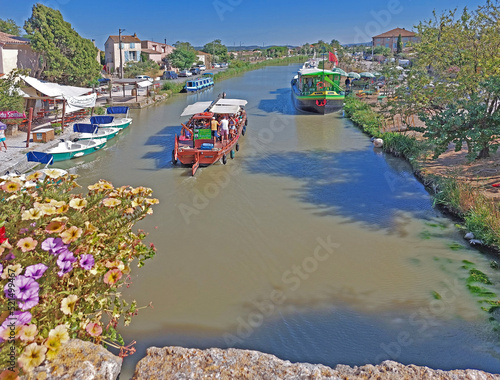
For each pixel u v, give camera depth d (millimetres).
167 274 9727
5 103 21703
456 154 17562
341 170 17656
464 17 16734
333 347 7309
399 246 10914
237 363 4797
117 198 5137
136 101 37094
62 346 4227
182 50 74375
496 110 13867
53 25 29500
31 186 4809
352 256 10461
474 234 11008
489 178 14109
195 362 4801
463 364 6793
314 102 31922
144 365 4797
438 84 17594
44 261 4109
